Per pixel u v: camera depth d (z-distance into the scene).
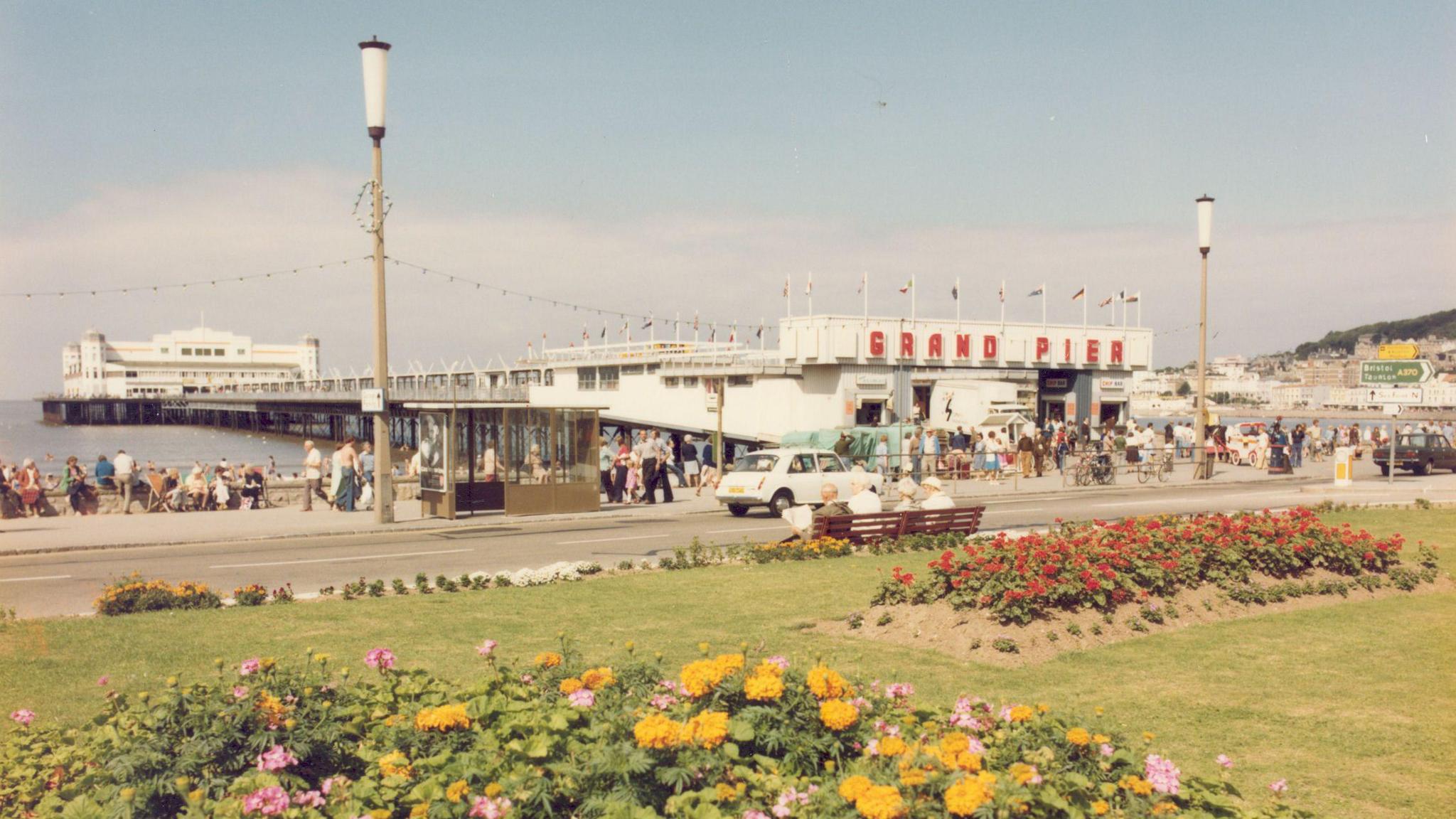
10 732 6.81
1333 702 8.67
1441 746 7.54
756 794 4.96
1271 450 40.44
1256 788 6.72
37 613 12.98
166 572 16.62
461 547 19.92
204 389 186.50
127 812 4.84
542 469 26.23
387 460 23.91
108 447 111.06
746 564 16.23
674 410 59.03
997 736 5.93
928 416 52.62
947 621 11.02
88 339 191.88
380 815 4.84
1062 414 53.94
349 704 6.30
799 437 41.78
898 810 4.48
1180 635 11.08
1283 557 13.59
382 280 23.81
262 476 28.08
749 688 5.59
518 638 10.78
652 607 12.59
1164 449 36.66
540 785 5.00
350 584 14.73
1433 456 39.19
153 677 9.02
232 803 4.74
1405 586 14.00
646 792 5.00
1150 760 5.55
